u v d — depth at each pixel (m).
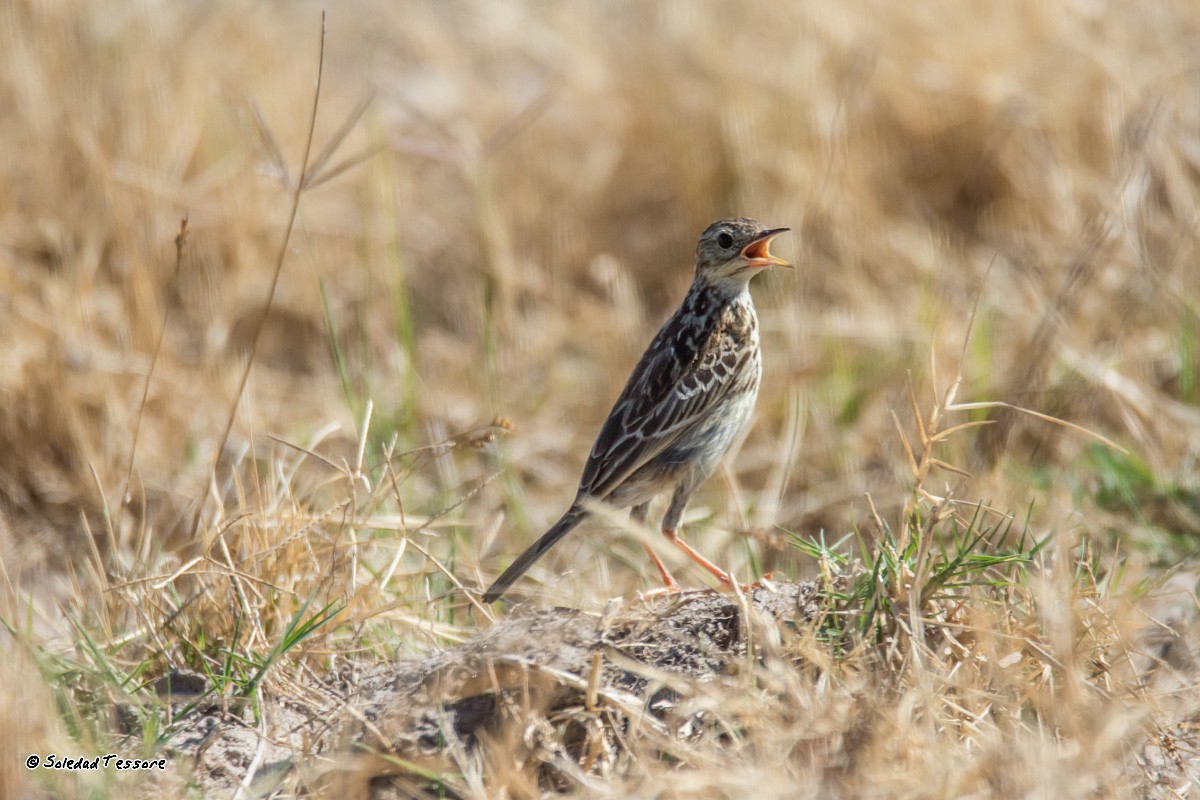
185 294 14.62
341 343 14.84
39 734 7.43
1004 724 7.34
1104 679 7.80
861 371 13.06
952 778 6.66
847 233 14.58
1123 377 12.30
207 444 12.64
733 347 10.30
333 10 21.28
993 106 15.13
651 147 16.45
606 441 10.12
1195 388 12.41
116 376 12.86
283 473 11.21
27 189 14.34
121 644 8.73
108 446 12.30
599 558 11.23
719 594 8.45
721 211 15.57
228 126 16.08
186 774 7.57
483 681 7.75
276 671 8.39
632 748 7.24
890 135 15.59
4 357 12.48
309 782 7.43
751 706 7.12
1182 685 8.13
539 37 18.48
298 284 15.01
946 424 12.06
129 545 11.22
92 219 14.14
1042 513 10.73
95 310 13.44
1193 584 9.81
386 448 11.37
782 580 9.31
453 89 18.53
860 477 12.09
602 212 16.45
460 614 10.05
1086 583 8.66
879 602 7.80
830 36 16.14
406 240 15.88
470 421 13.41
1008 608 7.95
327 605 8.51
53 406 12.35
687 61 16.78
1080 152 14.92
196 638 8.86
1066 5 15.71
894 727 6.95
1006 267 14.45
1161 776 7.60
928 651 7.51
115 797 7.09
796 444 12.12
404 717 7.68
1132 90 14.82
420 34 19.36
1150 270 13.00
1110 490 10.95
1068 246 13.69
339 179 16.19
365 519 9.71
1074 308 12.89
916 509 8.38
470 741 7.62
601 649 7.93
